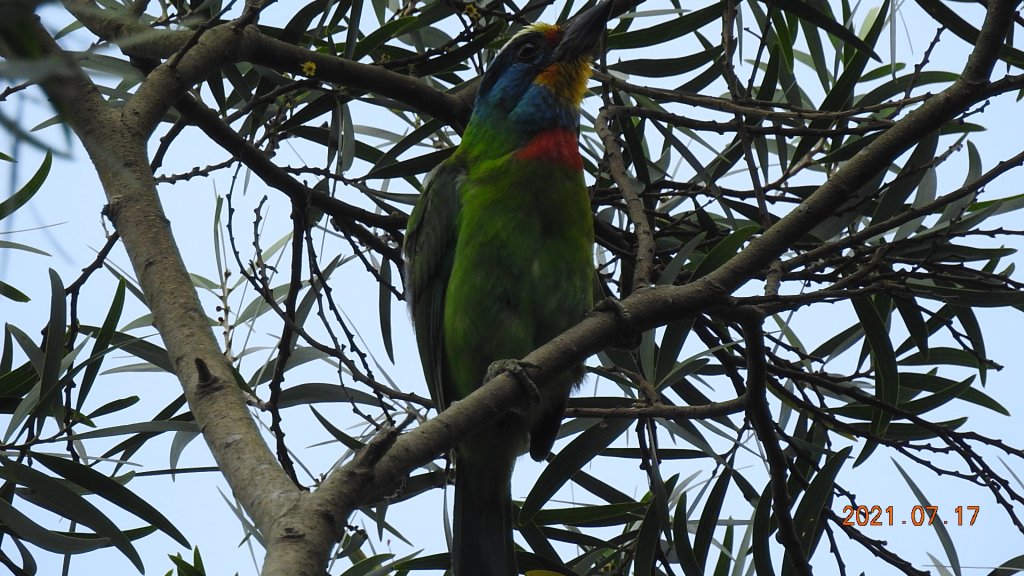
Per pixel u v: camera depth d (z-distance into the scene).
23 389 8.01
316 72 8.99
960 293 8.38
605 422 8.52
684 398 10.20
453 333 9.20
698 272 8.34
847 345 9.98
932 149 8.90
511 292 8.99
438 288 9.52
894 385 8.70
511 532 9.05
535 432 9.29
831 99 9.76
